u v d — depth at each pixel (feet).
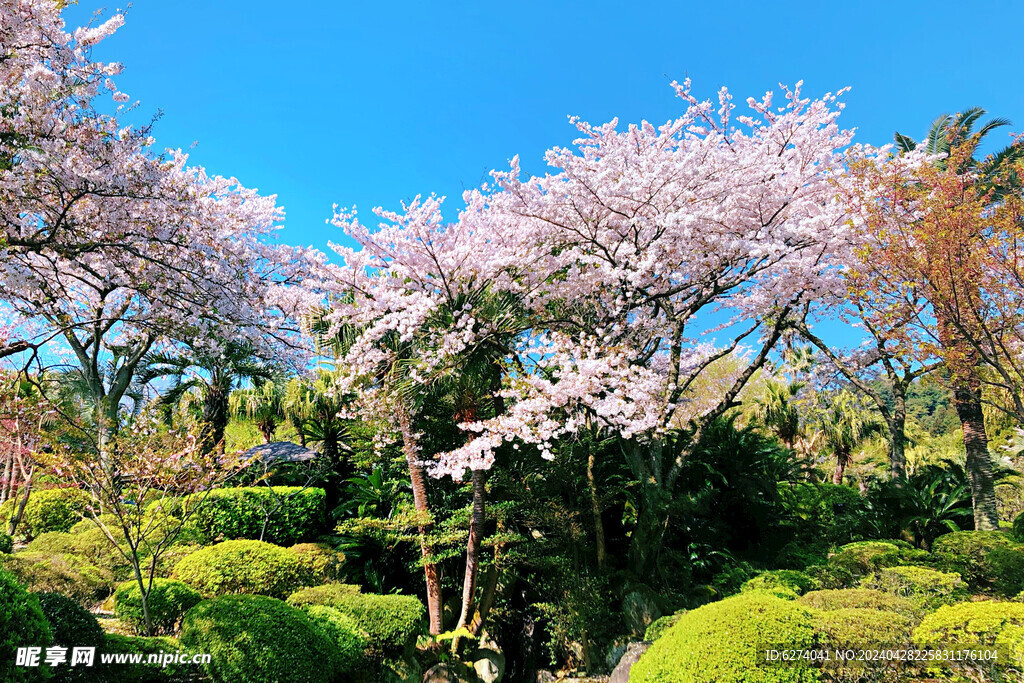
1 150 20.83
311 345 37.01
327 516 38.19
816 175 33.32
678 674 17.69
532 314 32.19
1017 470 49.55
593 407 26.89
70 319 28.73
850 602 22.13
